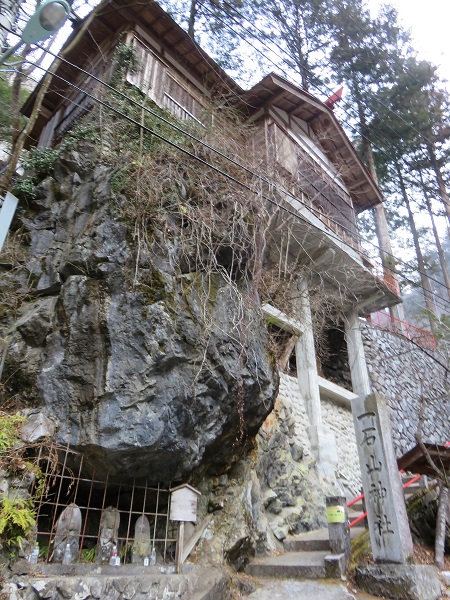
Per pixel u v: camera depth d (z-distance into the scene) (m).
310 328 9.90
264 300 8.41
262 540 6.08
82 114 8.16
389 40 15.43
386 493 5.35
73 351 4.74
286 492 7.34
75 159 6.63
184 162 6.88
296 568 5.30
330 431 9.71
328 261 9.97
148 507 5.28
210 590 4.38
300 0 14.63
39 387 4.60
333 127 11.31
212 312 5.66
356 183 12.28
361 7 15.15
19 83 6.95
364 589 4.97
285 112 10.79
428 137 15.83
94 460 4.50
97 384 4.55
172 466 4.98
